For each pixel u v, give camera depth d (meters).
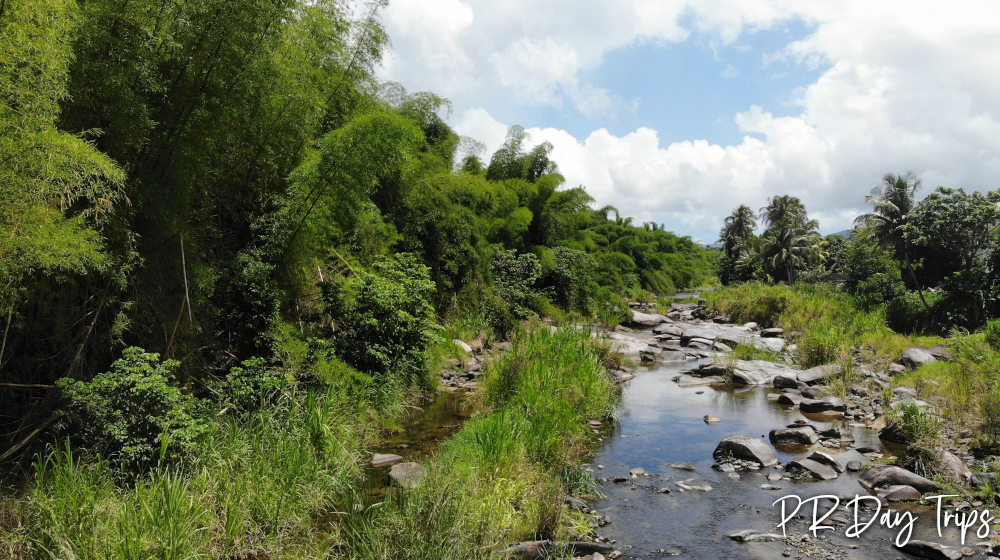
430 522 4.76
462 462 6.61
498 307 17.58
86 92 5.73
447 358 13.25
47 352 6.09
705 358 18.06
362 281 10.12
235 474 5.67
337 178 8.60
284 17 7.60
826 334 16.83
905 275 36.94
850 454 8.28
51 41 4.59
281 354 8.29
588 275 25.84
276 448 6.21
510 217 22.33
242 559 4.80
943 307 30.09
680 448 8.89
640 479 7.50
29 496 4.67
